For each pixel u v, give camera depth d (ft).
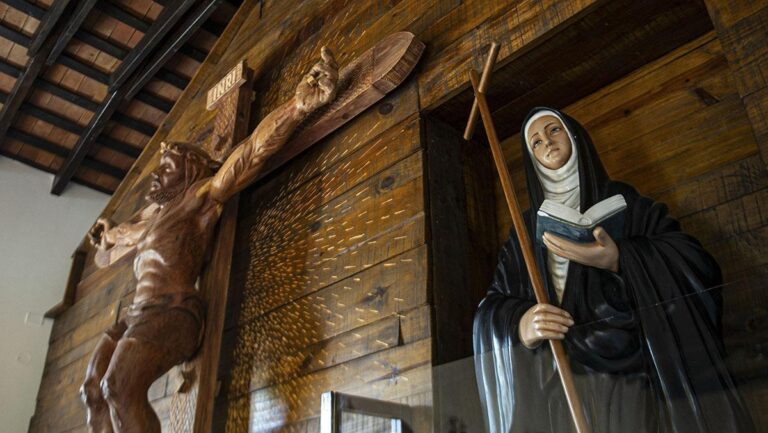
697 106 7.32
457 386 6.43
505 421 5.97
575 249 6.14
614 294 6.10
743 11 6.09
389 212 8.56
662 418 5.13
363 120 9.72
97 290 16.58
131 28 17.58
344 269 8.81
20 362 18.16
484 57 8.30
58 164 21.18
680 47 7.72
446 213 8.32
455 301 7.75
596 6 7.22
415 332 7.47
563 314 5.85
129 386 8.70
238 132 11.78
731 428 4.67
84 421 14.26
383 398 7.43
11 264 19.35
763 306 4.81
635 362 5.49
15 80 18.71
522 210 8.68
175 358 9.20
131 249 12.91
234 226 10.62
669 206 7.05
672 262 5.76
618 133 7.94
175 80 18.97
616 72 8.12
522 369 6.02
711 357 4.97
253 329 9.91
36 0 16.69
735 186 6.64
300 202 10.19
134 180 17.11
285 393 8.84
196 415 9.01
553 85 8.36
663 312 5.39
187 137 14.57
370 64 9.31
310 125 9.94
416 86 9.09
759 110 5.69
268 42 13.21
